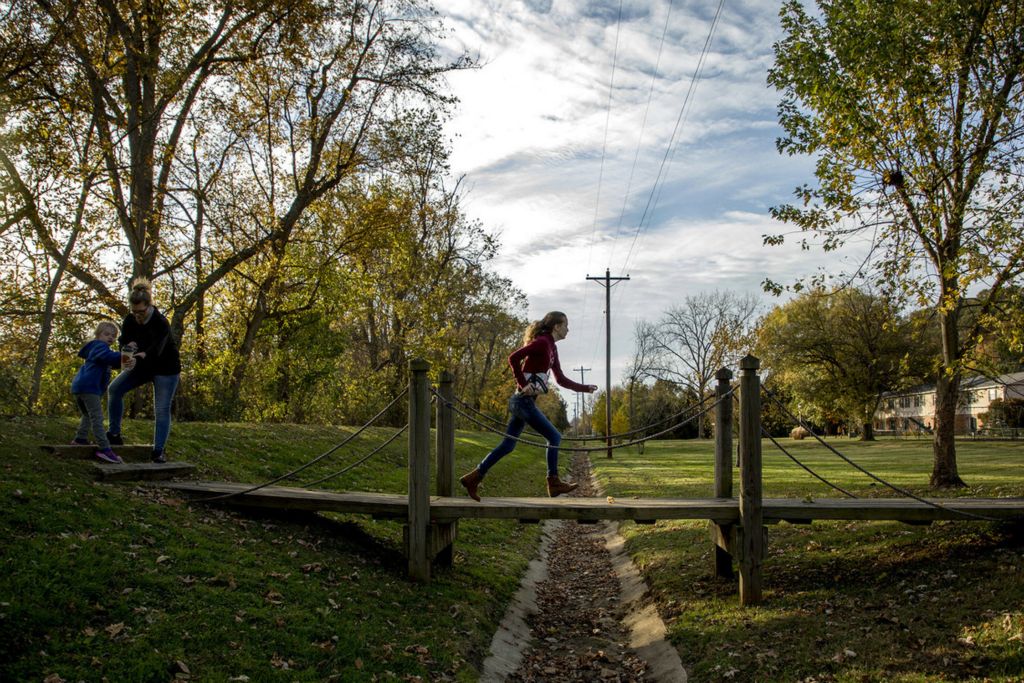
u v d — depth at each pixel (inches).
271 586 278.1
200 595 250.8
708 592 376.5
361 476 599.8
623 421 2338.8
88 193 725.3
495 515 357.7
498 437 1685.5
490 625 332.8
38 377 609.9
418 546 354.6
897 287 517.3
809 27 500.4
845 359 2212.1
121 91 826.8
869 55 477.1
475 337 2162.9
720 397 403.2
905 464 1093.1
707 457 1665.8
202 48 871.1
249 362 1149.7
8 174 615.8
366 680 232.4
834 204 499.5
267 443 593.9
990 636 257.4
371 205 1035.3
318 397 1306.6
